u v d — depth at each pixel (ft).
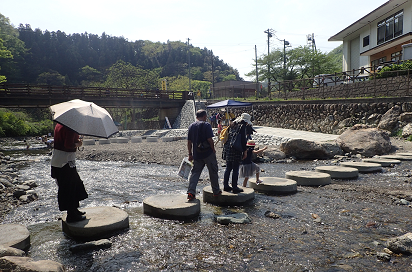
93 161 40.65
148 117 161.07
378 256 9.70
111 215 13.47
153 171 30.63
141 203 17.81
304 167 30.30
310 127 63.57
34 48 357.41
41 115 175.73
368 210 14.98
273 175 26.50
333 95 65.82
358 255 9.95
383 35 80.59
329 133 57.88
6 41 266.98
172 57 489.67
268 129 70.69
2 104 83.05
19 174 30.73
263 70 156.04
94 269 9.30
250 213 15.06
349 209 15.25
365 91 56.59
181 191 20.97
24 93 86.53
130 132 100.37
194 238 11.75
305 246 10.75
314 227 12.78
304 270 8.93
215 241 11.39
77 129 10.91
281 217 14.25
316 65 138.00
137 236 12.10
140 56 479.00
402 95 48.14
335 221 13.48
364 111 51.13
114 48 476.54
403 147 36.45
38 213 16.05
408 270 8.82
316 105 62.08
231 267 9.22
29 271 7.74
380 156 32.07
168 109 122.42
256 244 11.01
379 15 79.56
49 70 327.47
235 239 11.53
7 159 44.96
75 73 373.40
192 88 316.81
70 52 386.73
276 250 10.44
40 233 12.85
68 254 10.52
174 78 308.19
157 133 93.20
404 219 13.50
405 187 19.67
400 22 72.90
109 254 10.42
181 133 88.58
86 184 23.84
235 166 17.29
